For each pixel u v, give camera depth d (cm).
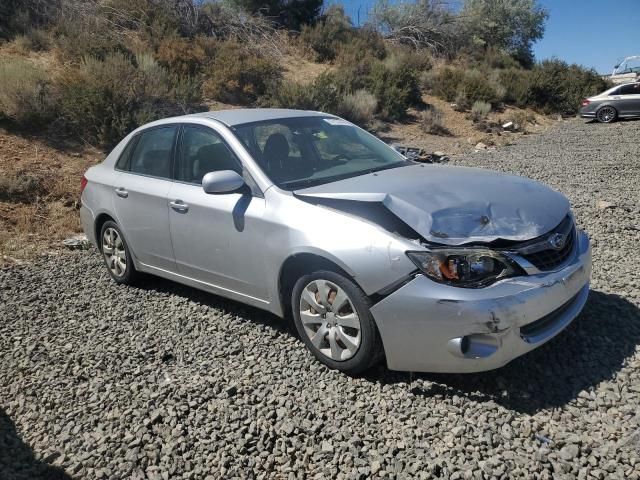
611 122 2281
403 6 3247
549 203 405
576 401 350
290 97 1680
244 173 456
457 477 293
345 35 2667
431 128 1898
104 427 361
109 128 1189
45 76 1327
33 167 1019
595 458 299
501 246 357
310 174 463
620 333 428
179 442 338
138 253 561
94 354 457
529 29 3619
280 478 307
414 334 355
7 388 419
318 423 344
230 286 471
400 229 375
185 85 1543
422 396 367
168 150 529
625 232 691
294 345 445
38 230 816
